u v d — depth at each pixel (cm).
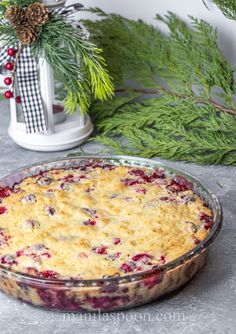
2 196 95
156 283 80
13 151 119
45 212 91
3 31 108
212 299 87
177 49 125
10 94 114
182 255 81
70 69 108
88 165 103
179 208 92
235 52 133
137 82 127
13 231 88
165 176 100
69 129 118
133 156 107
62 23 108
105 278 78
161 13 132
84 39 110
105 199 94
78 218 90
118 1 132
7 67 110
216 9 130
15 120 117
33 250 85
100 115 125
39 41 107
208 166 115
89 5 132
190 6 130
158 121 120
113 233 87
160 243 86
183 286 88
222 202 105
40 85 112
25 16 106
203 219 90
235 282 89
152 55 125
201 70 124
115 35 127
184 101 121
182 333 82
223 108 121
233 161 115
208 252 89
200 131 118
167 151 116
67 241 86
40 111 113
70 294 79
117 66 126
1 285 83
